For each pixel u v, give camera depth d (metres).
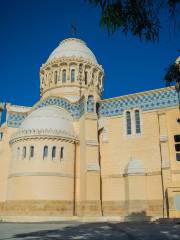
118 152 39.47
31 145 37.59
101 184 38.88
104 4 10.55
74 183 38.41
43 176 36.03
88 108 40.31
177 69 13.56
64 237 17.14
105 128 41.31
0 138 48.94
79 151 40.31
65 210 35.88
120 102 41.66
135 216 34.53
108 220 34.38
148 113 39.34
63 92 49.16
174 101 38.19
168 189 33.50
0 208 41.97
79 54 52.81
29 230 22.94
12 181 37.34
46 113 41.25
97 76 52.78
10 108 48.03
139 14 10.66
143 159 37.66
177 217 32.09
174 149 36.16
